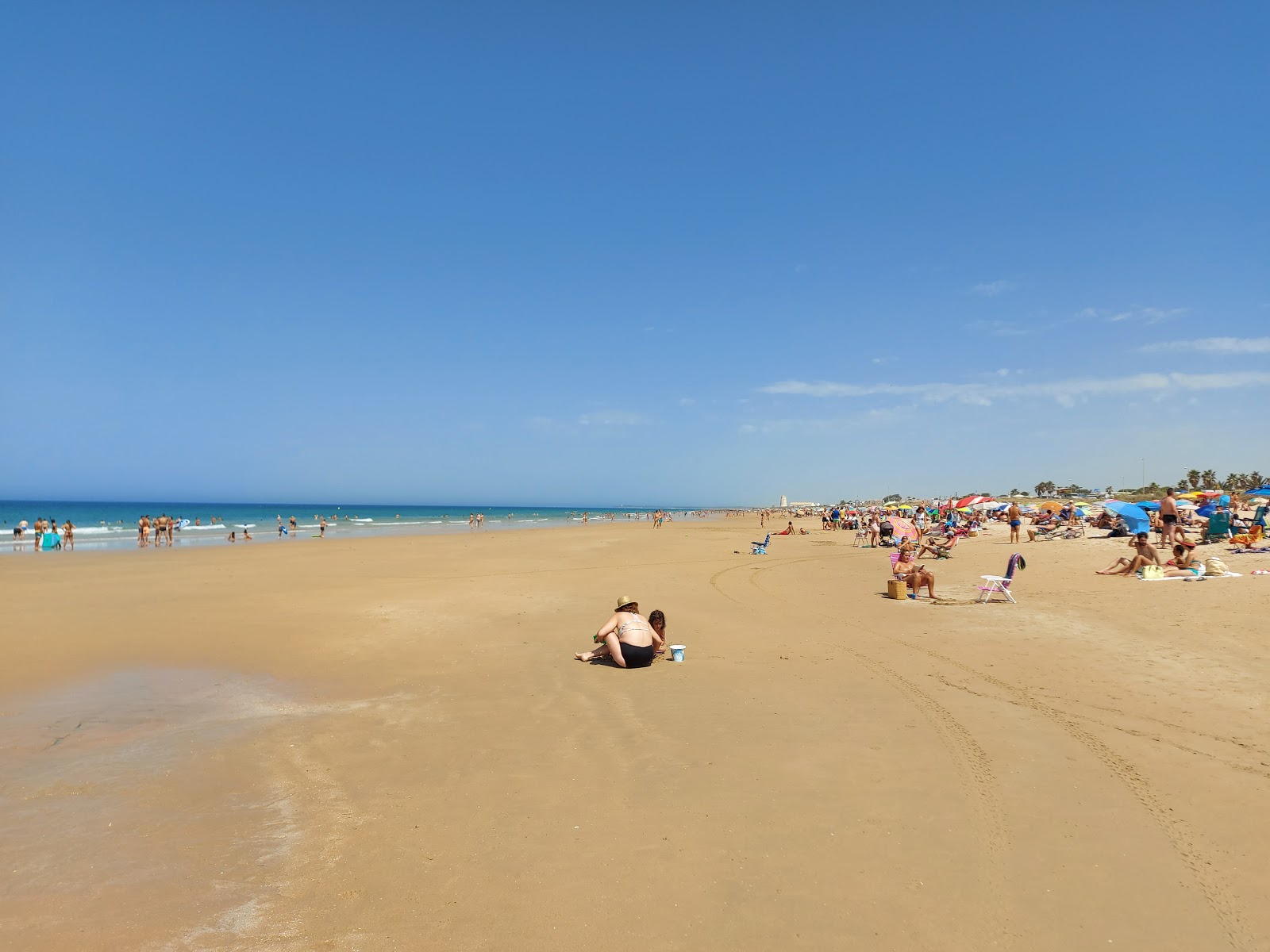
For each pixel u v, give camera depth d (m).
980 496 43.38
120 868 4.47
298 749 6.65
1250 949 3.62
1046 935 3.75
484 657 10.50
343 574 21.70
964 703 7.81
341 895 4.17
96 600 16.09
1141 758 6.11
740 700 8.12
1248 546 20.89
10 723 7.42
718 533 50.91
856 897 4.12
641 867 4.48
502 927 3.85
